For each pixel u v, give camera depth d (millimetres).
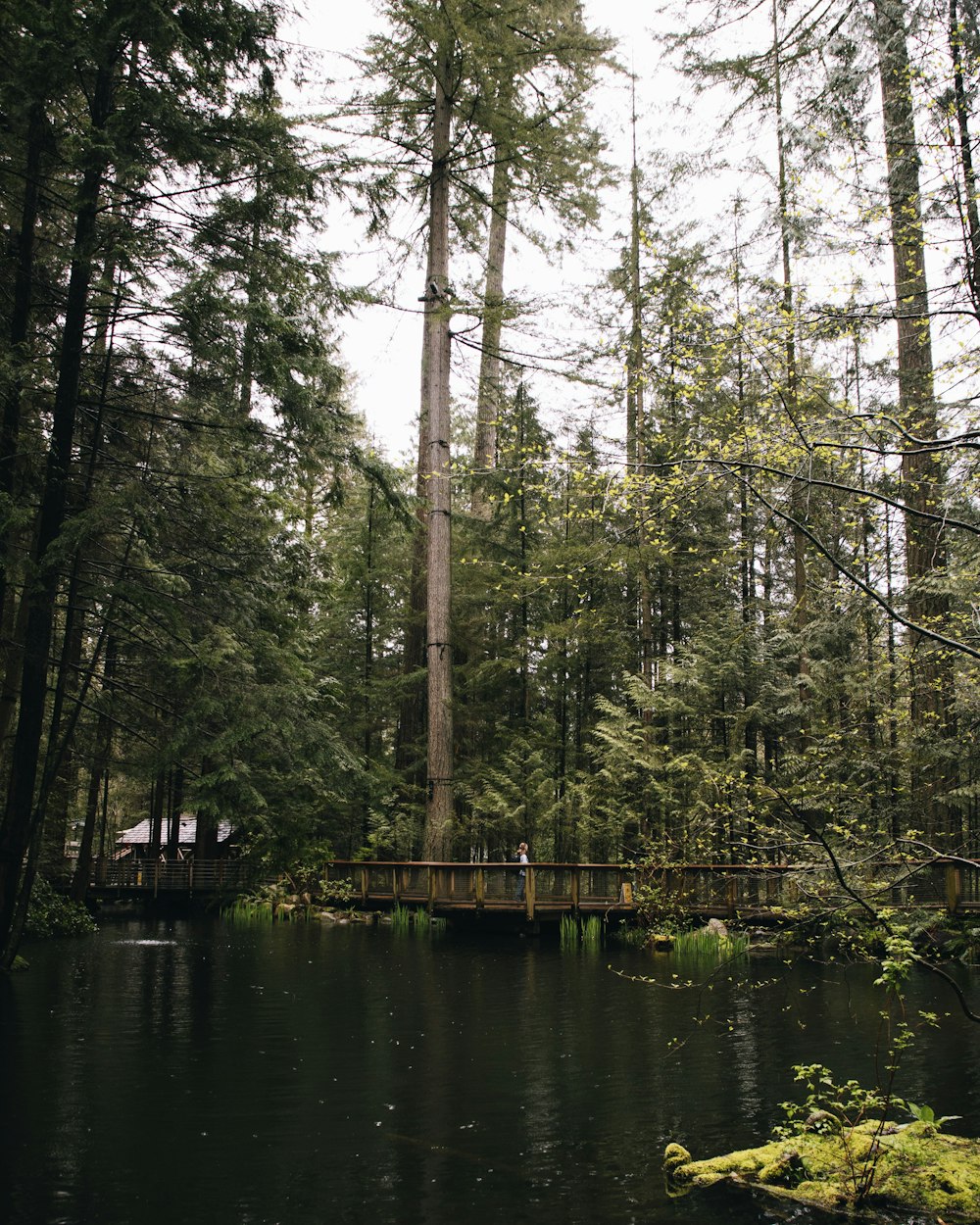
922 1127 5715
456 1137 5902
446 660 20266
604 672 24844
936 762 11117
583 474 6926
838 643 10594
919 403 7988
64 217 12234
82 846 20766
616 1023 9219
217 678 12352
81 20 9867
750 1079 7164
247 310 10242
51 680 14945
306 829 20734
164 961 13578
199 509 12781
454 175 20391
